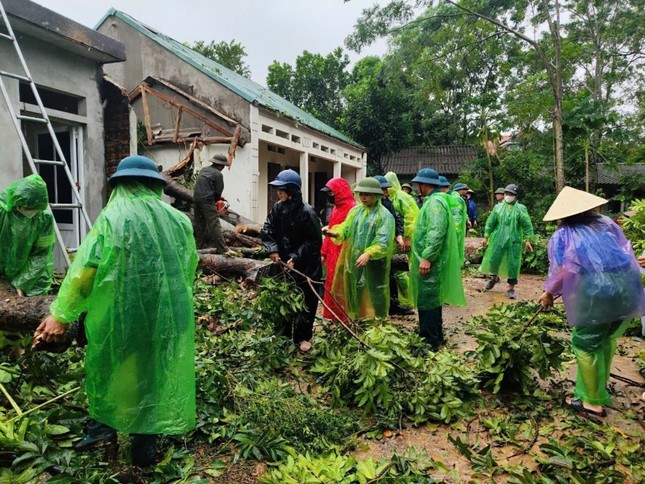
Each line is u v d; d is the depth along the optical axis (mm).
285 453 2756
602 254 3225
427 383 3463
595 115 15461
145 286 2301
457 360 3742
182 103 12352
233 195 11930
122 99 7617
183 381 2406
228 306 5344
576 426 3281
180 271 2461
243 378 3631
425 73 18484
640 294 3252
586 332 3365
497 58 24078
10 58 6129
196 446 2848
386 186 6223
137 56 12867
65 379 3207
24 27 6043
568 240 3352
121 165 2459
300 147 14695
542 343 3709
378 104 23672
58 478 2234
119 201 2383
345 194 5848
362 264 4492
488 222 8172
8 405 3021
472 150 23984
